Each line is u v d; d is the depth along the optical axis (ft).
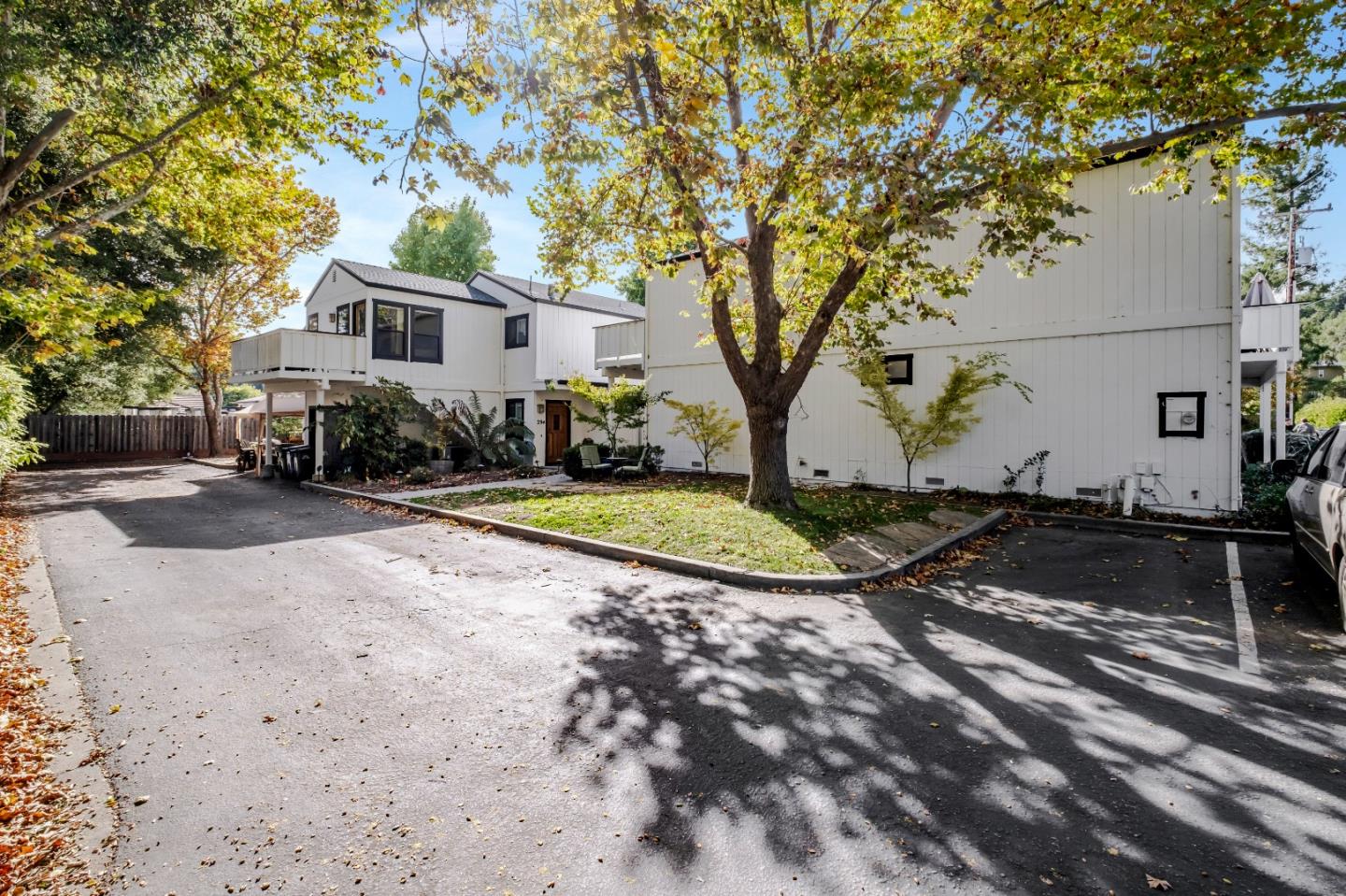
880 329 39.70
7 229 25.58
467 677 14.11
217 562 25.30
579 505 34.42
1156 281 32.14
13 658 15.10
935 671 14.24
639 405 53.62
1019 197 19.98
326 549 27.73
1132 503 31.32
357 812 9.32
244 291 82.64
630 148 26.73
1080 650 15.44
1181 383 31.55
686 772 10.25
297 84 28.02
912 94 19.69
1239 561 23.66
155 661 15.07
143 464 75.00
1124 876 7.73
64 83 22.17
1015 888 7.57
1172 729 11.49
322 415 54.44
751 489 32.35
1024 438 36.35
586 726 11.85
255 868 8.13
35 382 69.10
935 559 24.84
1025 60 20.86
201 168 33.42
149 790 9.86
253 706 12.75
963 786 9.74
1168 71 21.33
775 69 27.76
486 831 8.84
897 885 7.66
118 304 28.04
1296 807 9.09
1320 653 15.02
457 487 47.19
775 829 8.76
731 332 31.40
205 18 21.38
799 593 20.56
